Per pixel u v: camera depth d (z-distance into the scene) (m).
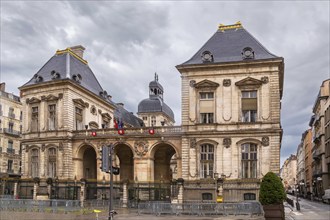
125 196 46.31
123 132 52.59
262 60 46.72
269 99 46.56
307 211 46.19
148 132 51.72
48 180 51.31
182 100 49.19
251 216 35.66
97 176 53.28
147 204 40.31
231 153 46.69
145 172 51.09
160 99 111.06
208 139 47.56
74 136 54.78
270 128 45.78
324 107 86.31
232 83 47.94
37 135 56.12
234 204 36.84
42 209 40.12
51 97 55.78
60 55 60.94
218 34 52.56
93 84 65.19
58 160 54.09
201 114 48.62
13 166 82.94
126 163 60.38
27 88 57.59
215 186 46.16
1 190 57.00
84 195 49.28
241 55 48.94
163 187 48.88
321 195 86.81
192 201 45.97
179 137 50.34
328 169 82.69
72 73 58.16
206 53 49.25
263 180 26.61
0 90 84.00
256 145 46.38
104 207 43.88
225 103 47.81
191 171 47.53
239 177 46.00
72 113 56.09
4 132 80.62
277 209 25.81
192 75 49.25
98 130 54.12
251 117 47.16
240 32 51.81
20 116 86.31
